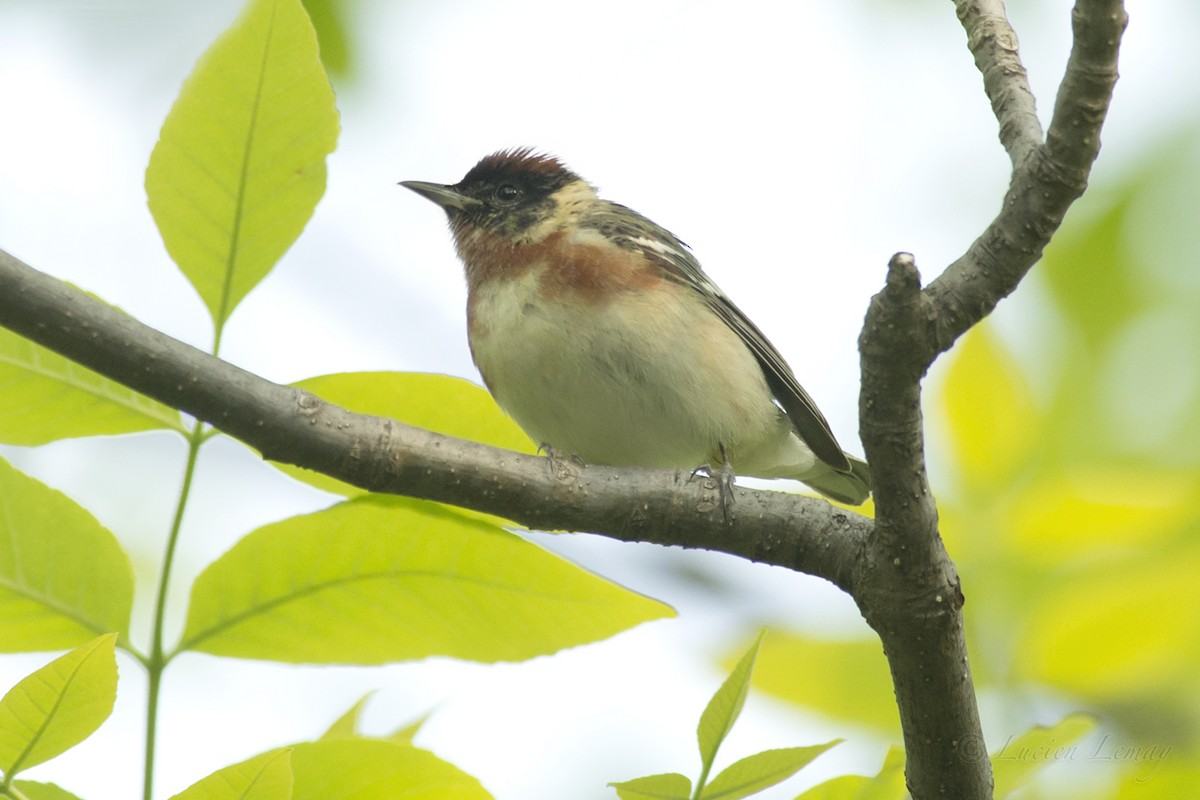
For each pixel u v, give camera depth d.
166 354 6.74
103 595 6.38
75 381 6.86
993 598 9.09
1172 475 9.52
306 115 6.93
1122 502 9.26
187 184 6.91
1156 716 8.12
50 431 6.88
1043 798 7.46
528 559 6.74
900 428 6.86
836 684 8.76
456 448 7.44
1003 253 6.68
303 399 7.01
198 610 6.51
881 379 6.75
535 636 6.84
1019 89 7.68
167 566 6.34
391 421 7.27
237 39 6.84
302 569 6.63
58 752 5.52
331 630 6.73
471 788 6.27
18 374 6.83
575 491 7.77
